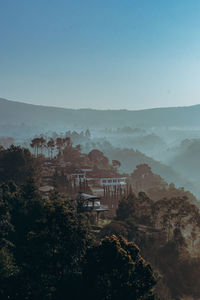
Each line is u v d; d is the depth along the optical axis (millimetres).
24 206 67500
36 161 148000
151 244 85188
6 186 82125
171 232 103438
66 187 139250
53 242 45719
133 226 90312
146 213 107375
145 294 42156
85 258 42219
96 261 40562
